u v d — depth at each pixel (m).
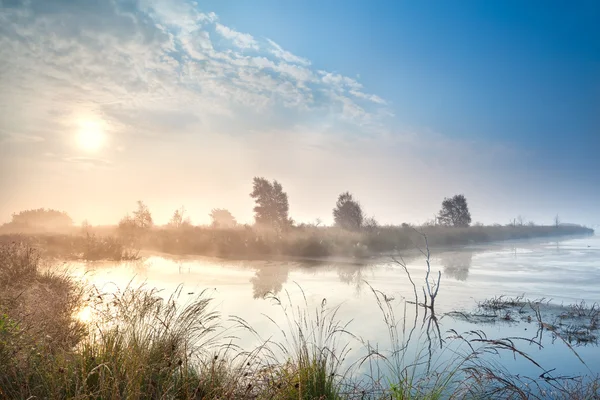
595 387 5.04
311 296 11.59
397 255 23.16
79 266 17.77
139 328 5.57
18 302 7.93
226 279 14.68
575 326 8.53
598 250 27.33
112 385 4.25
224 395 4.54
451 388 5.15
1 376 4.36
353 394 5.11
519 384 5.48
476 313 9.62
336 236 26.50
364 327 8.30
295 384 4.73
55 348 5.41
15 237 23.86
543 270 17.23
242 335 7.62
